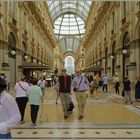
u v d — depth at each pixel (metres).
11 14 22.33
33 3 31.08
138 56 18.75
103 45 35.69
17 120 3.41
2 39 19.34
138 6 18.14
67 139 6.46
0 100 3.44
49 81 34.00
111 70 29.02
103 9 33.59
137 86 14.72
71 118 9.74
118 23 25.39
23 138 6.56
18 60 24.97
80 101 9.73
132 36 19.67
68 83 9.76
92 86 19.28
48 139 6.45
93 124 8.48
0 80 3.53
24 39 28.38
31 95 8.40
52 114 10.69
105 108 12.48
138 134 7.07
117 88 20.03
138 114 10.63
